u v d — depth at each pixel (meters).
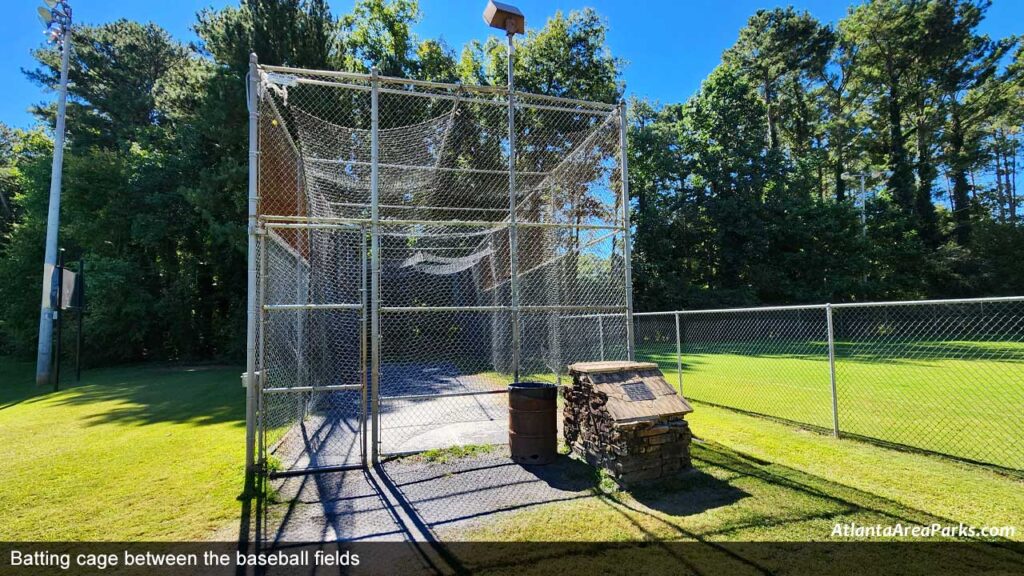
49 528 3.00
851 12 30.50
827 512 3.07
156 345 16.77
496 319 10.31
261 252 4.14
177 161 15.84
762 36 30.09
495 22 5.08
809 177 26.86
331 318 8.93
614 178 5.76
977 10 26.45
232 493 3.59
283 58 13.80
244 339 15.24
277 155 5.63
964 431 5.18
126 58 21.50
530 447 4.19
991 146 29.25
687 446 3.91
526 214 9.27
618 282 5.91
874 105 29.34
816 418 5.95
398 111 12.31
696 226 23.95
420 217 10.16
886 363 12.16
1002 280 24.12
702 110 25.36
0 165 27.23
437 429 5.54
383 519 3.13
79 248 16.28
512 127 5.22
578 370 4.31
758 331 19.73
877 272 24.94
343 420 6.19
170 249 16.98
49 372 11.00
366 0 19.73
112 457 4.53
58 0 11.91
